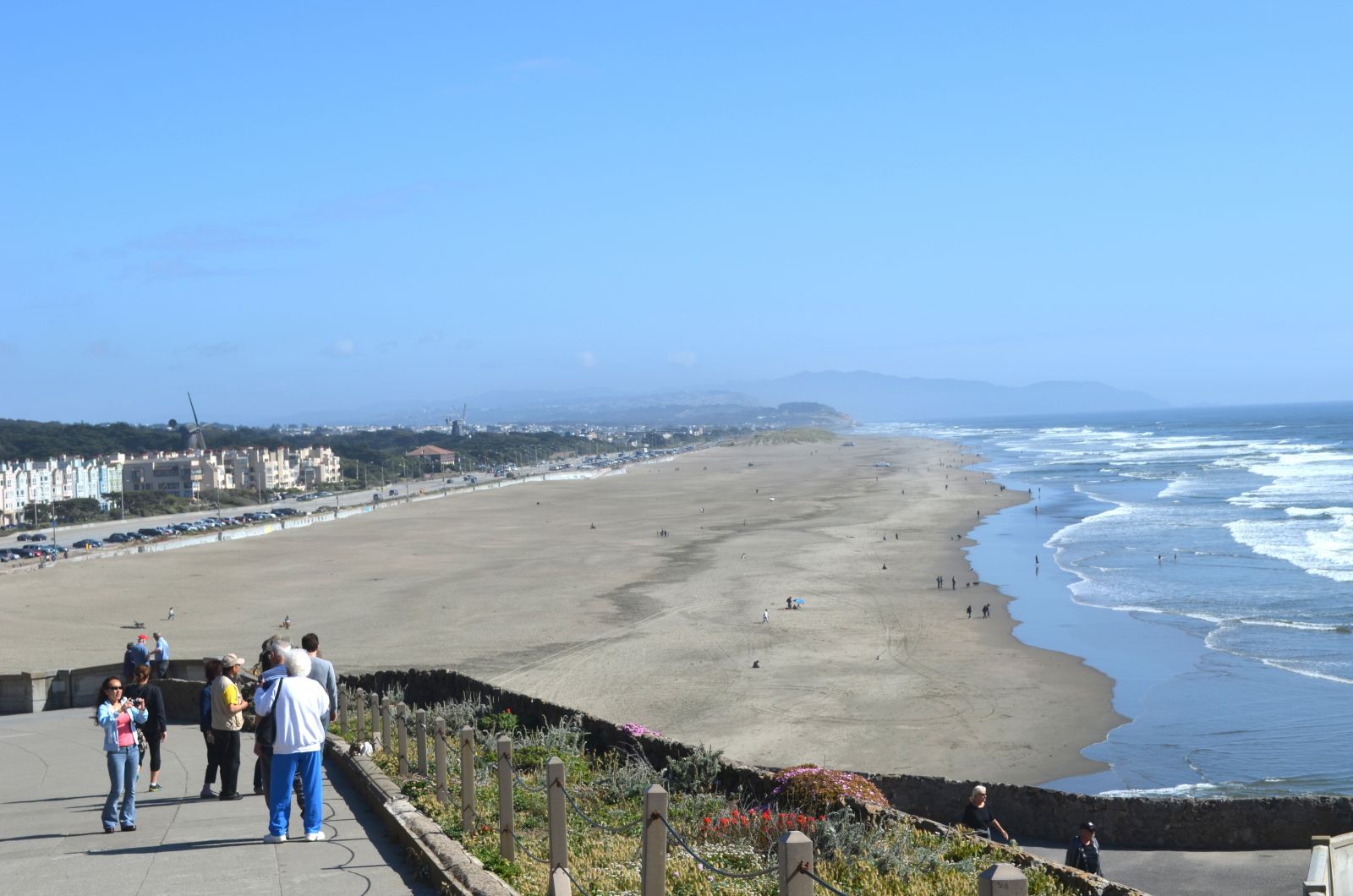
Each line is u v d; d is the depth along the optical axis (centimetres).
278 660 1391
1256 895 1562
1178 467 18750
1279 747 3425
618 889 1087
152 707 1606
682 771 1664
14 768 1866
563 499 16750
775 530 11000
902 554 8856
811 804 1490
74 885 1067
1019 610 6197
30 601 7738
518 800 1436
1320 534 9106
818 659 5006
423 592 7644
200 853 1191
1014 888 578
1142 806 1822
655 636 5681
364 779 1514
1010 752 3512
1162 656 4894
